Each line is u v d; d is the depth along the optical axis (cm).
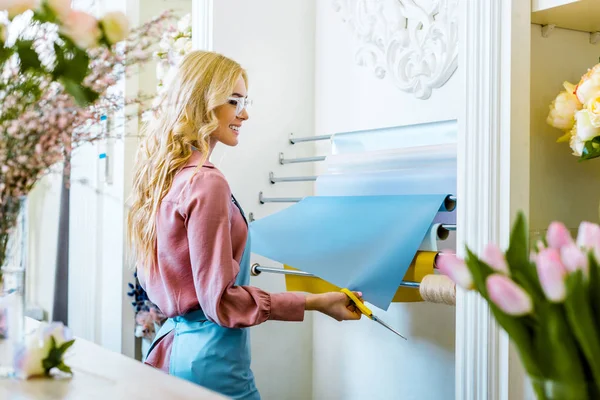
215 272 160
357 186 228
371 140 230
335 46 271
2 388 104
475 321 156
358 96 259
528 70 150
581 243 69
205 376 170
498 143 150
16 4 94
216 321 163
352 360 261
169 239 171
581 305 62
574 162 160
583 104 136
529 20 150
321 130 279
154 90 338
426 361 227
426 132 210
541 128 156
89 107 105
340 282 184
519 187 148
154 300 181
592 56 165
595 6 142
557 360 64
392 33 239
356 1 257
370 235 194
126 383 107
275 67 271
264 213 268
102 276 354
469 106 157
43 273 404
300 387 280
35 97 100
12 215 106
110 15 100
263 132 268
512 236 71
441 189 201
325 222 213
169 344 186
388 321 243
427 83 223
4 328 110
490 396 152
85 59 99
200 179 166
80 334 370
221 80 182
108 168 343
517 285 66
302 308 172
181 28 291
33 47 98
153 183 179
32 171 103
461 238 160
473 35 156
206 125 177
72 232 382
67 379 109
